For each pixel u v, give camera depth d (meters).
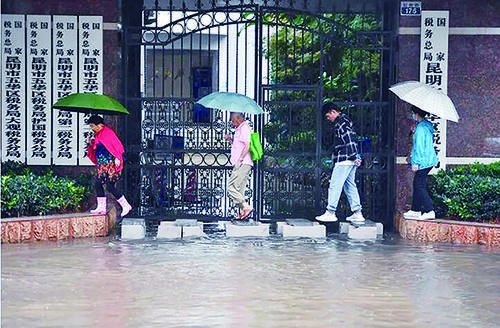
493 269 12.25
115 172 15.32
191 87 17.19
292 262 12.67
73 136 16.69
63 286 10.72
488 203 14.96
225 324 8.89
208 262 12.58
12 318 9.06
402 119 16.77
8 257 12.77
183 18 16.84
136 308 9.56
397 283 11.16
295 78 18.64
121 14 17.08
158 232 15.30
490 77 16.67
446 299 10.23
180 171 17.34
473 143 16.70
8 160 16.61
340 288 10.80
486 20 16.62
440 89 16.66
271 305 9.79
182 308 9.58
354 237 15.52
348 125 15.98
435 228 15.04
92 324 8.84
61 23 16.61
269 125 17.19
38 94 16.66
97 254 13.20
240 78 24.70
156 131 17.16
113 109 14.95
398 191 16.78
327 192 17.53
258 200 17.25
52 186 15.08
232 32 24.80
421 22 16.61
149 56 24.86
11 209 14.77
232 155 15.91
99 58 16.66
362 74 18.77
